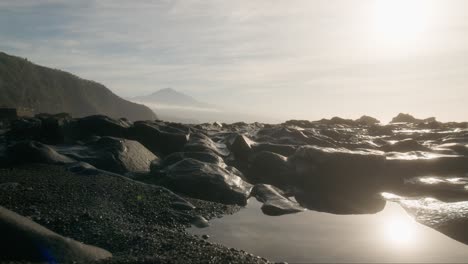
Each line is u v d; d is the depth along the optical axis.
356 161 16.91
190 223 10.30
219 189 13.15
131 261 6.46
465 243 9.77
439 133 27.70
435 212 12.27
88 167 13.69
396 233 10.50
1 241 6.47
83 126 19.33
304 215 12.13
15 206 9.52
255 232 10.07
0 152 14.81
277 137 23.86
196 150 18.38
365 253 8.87
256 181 16.95
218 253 7.51
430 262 8.45
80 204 10.12
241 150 18.78
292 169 17.20
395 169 17.03
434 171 17.23
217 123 34.66
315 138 23.08
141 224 9.46
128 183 12.45
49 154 14.68
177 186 13.27
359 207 13.52
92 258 6.70
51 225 8.46
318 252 8.80
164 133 19.16
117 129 19.22
